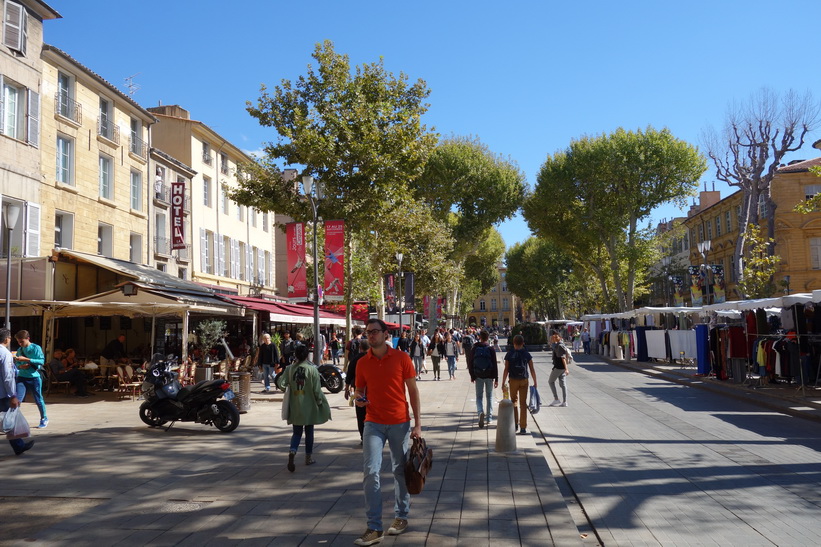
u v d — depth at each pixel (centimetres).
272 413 1359
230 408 1064
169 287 2058
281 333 3203
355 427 1123
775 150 3112
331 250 1855
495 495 621
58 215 2148
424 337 2994
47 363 1683
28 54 1986
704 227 5669
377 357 525
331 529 519
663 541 513
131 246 2625
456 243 4759
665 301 6600
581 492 675
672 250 6769
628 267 4509
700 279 3053
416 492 491
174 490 656
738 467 778
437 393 1772
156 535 508
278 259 4578
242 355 2777
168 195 2869
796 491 659
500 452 844
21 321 2011
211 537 501
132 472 750
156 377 1103
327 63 2128
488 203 4694
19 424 846
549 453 894
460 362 3697
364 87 2153
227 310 2030
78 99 2227
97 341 2302
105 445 942
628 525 557
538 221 4781
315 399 765
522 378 1030
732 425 1130
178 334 2570
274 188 2173
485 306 14638
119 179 2470
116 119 2469
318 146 1989
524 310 14925
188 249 3041
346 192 2130
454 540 486
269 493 640
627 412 1325
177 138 3114
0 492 655
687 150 4144
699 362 2036
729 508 601
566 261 7431
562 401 1442
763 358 1606
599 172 4256
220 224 3397
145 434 1051
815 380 1515
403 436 516
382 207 2164
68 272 1981
